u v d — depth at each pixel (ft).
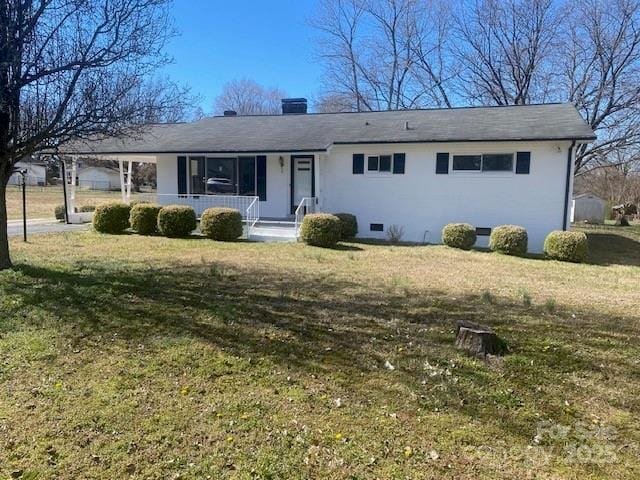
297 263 29.17
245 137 47.73
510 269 29.37
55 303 17.44
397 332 15.74
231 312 17.29
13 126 20.48
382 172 44.06
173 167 49.14
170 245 35.73
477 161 41.24
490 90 78.38
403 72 92.32
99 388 11.18
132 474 8.13
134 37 22.00
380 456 8.80
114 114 21.75
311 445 9.10
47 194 106.63
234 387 11.45
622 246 44.55
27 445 8.85
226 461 8.55
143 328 15.28
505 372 12.68
